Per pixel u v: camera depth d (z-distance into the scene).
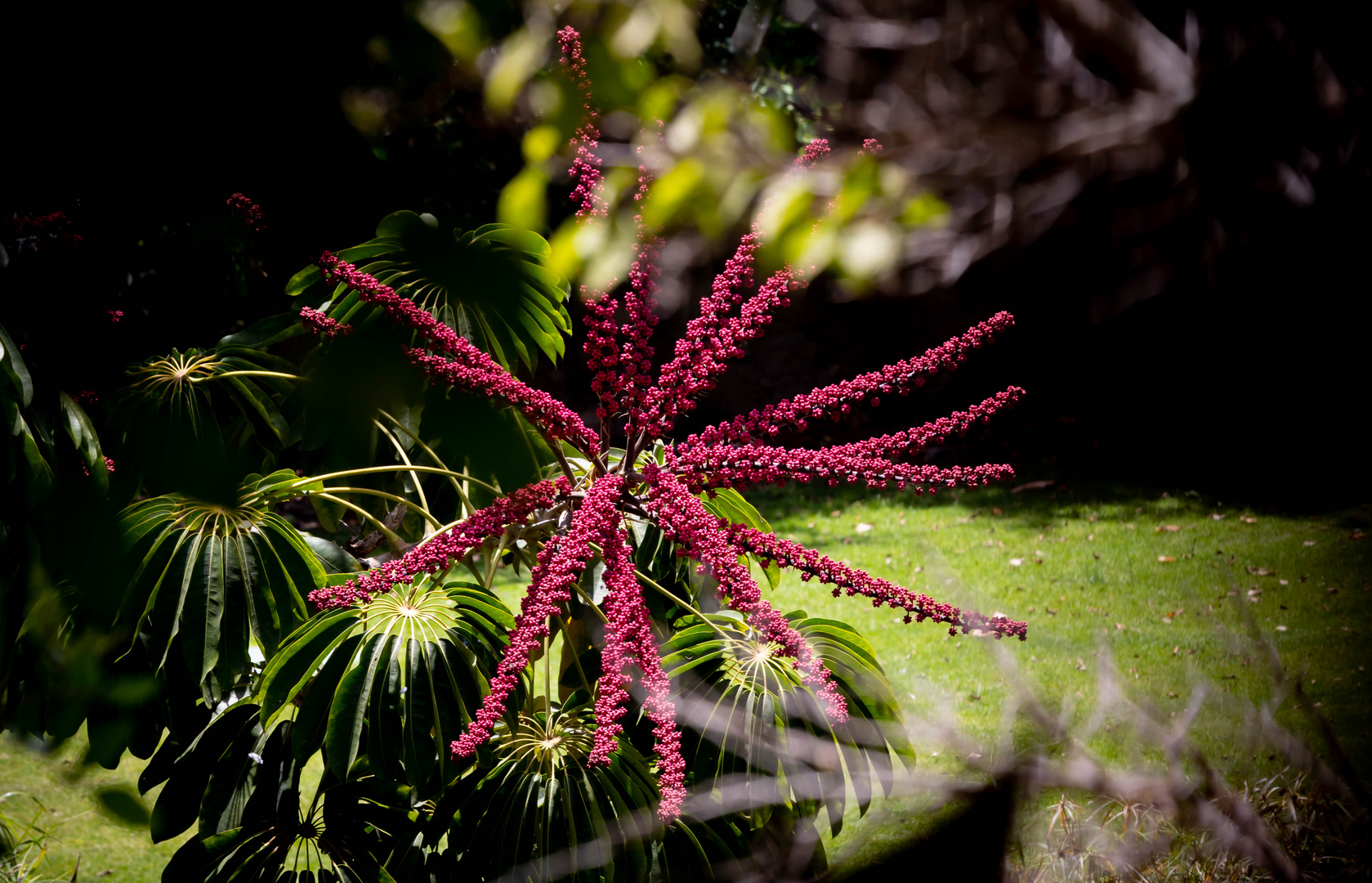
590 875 6.78
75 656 5.30
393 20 5.96
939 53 5.73
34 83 5.93
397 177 7.56
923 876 5.61
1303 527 19.33
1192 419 23.02
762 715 6.91
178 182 6.13
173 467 5.50
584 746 6.93
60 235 6.53
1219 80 5.69
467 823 6.87
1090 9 5.67
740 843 6.98
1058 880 6.57
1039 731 6.10
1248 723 6.35
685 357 6.79
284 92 6.02
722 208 5.82
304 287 7.24
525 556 7.43
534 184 5.97
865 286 5.80
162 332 7.21
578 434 6.80
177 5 5.91
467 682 6.78
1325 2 5.71
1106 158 5.77
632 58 5.88
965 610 6.59
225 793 6.97
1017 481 23.47
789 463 6.77
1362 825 6.34
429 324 6.71
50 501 6.40
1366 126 5.73
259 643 6.77
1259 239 5.95
